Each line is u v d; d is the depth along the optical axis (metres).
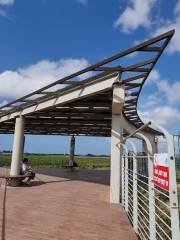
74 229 5.29
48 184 12.56
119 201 8.10
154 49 5.96
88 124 14.23
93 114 11.84
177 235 2.52
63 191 10.35
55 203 7.87
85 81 8.26
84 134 20.66
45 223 5.68
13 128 18.00
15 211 6.68
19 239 4.60
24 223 5.63
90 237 4.84
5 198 8.49
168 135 2.61
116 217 6.29
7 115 13.62
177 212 2.56
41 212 6.66
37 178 15.19
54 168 25.23
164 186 2.86
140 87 8.07
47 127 15.80
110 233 5.08
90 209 7.14
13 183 11.48
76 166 26.41
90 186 12.18
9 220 5.82
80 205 7.64
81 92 8.65
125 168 7.29
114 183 8.22
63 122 13.63
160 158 3.07
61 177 16.34
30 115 12.25
